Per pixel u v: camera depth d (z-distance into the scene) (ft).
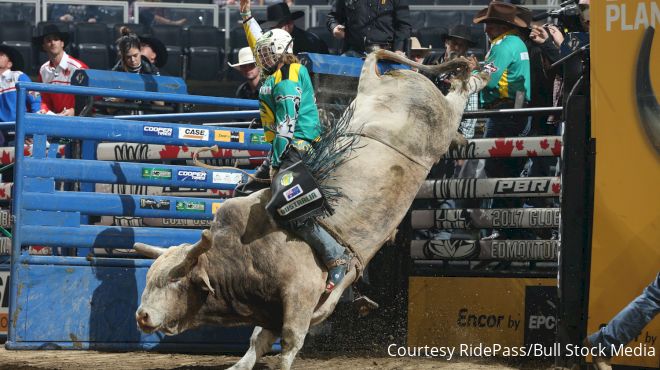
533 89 52.65
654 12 33.55
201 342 45.39
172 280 34.42
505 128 49.67
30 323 41.47
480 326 45.44
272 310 35.42
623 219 33.88
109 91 44.09
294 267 34.50
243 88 64.69
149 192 52.75
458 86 41.39
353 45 56.85
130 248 43.88
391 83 39.17
